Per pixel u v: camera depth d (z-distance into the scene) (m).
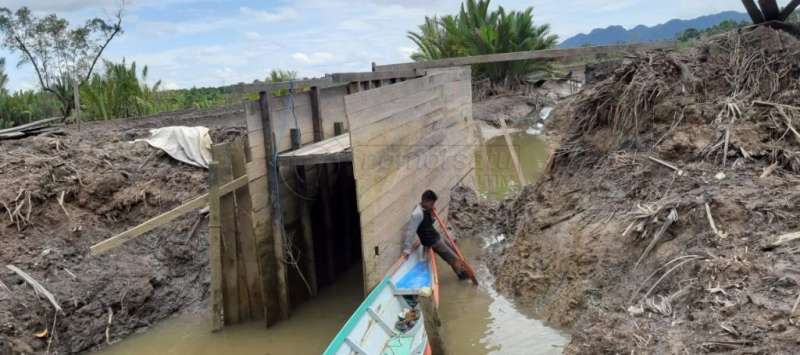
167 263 8.30
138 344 7.10
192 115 16.66
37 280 7.14
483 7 29.64
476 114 22.36
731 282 4.69
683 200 5.80
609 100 8.06
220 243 7.18
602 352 4.90
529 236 7.72
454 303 7.58
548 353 5.93
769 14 8.12
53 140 9.70
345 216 9.41
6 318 6.44
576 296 6.27
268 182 7.39
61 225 8.11
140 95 19.55
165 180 9.46
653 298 5.21
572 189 7.67
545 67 29.83
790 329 4.03
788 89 6.87
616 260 6.10
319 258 8.70
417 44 31.05
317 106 8.52
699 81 7.17
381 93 7.48
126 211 8.86
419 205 8.02
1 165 8.50
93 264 7.77
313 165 8.47
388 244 7.74
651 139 7.13
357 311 5.94
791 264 4.57
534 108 24.88
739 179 5.84
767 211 5.20
